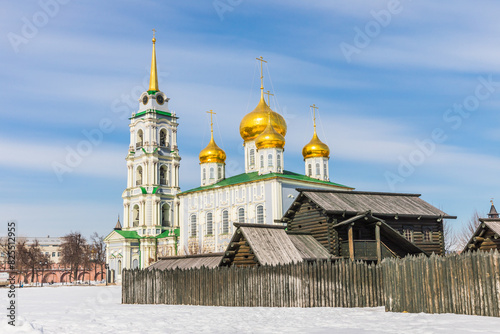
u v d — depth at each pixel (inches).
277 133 3538.4
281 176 3321.9
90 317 1157.1
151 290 1608.0
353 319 985.5
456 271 1010.7
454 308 1007.6
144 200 4493.1
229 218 3533.5
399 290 1106.7
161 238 4414.4
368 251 1610.5
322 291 1273.4
